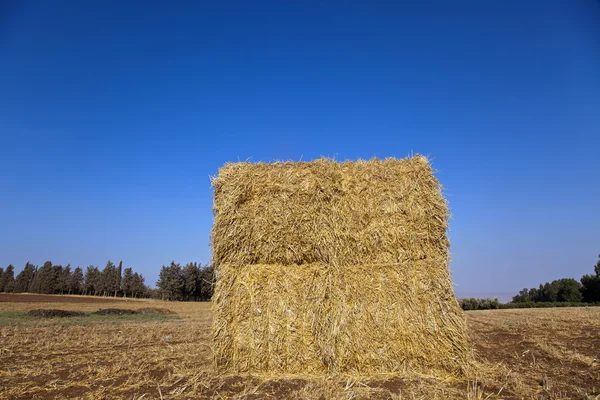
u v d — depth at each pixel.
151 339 10.95
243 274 6.48
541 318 14.14
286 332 6.18
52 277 76.88
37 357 7.70
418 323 6.07
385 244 6.42
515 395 4.73
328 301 6.22
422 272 6.28
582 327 10.67
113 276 82.25
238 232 6.56
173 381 5.60
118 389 5.18
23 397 4.89
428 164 6.77
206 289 72.19
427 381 5.51
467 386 5.21
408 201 6.55
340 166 6.84
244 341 6.20
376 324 6.10
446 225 6.52
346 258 6.41
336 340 6.04
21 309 26.20
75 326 15.02
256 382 5.56
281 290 6.35
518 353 7.36
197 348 8.90
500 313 18.94
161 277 71.69
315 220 6.53
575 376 5.50
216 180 6.75
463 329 6.05
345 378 5.68
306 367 6.05
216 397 4.79
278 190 6.68
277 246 6.52
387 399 4.68
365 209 6.55
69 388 5.27
